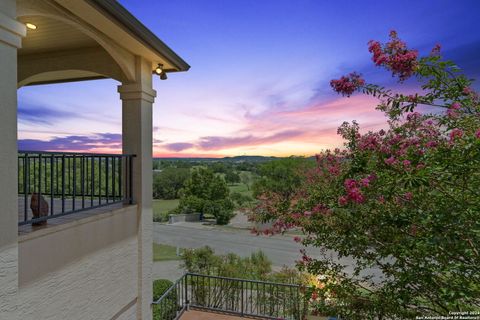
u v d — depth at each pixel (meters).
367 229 2.73
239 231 22.28
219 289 7.08
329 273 3.10
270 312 6.21
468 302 2.11
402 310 2.46
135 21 3.00
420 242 2.24
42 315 2.33
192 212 28.50
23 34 2.02
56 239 2.50
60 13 2.59
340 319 2.93
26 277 2.19
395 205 2.44
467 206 2.00
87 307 2.87
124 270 3.53
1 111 1.87
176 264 13.62
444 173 1.96
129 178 3.82
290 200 3.61
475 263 2.06
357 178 2.53
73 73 4.80
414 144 2.28
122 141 3.92
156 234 21.12
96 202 4.27
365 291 2.89
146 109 4.02
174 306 5.67
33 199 2.45
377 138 2.48
